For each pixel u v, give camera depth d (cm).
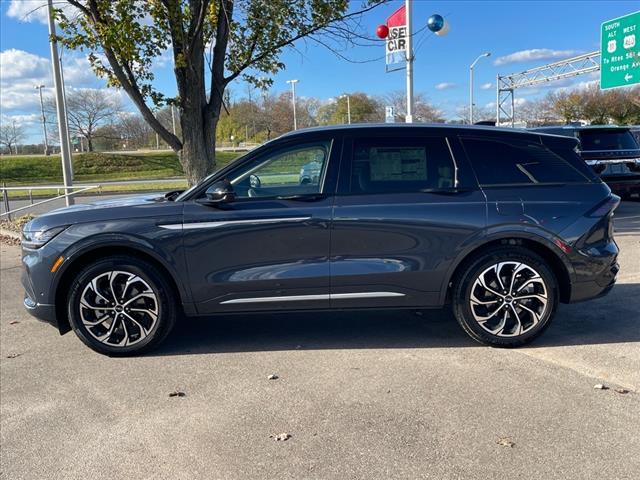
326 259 433
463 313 441
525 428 317
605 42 2330
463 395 361
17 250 1007
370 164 440
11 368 438
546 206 433
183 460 296
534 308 439
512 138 448
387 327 508
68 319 455
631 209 1266
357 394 368
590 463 281
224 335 499
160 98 826
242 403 361
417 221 428
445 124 457
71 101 6425
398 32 1089
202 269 435
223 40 846
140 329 446
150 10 771
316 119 6481
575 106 5100
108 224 433
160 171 4791
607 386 368
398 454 295
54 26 1173
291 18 854
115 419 345
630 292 595
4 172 4412
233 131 6700
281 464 289
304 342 474
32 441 322
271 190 442
